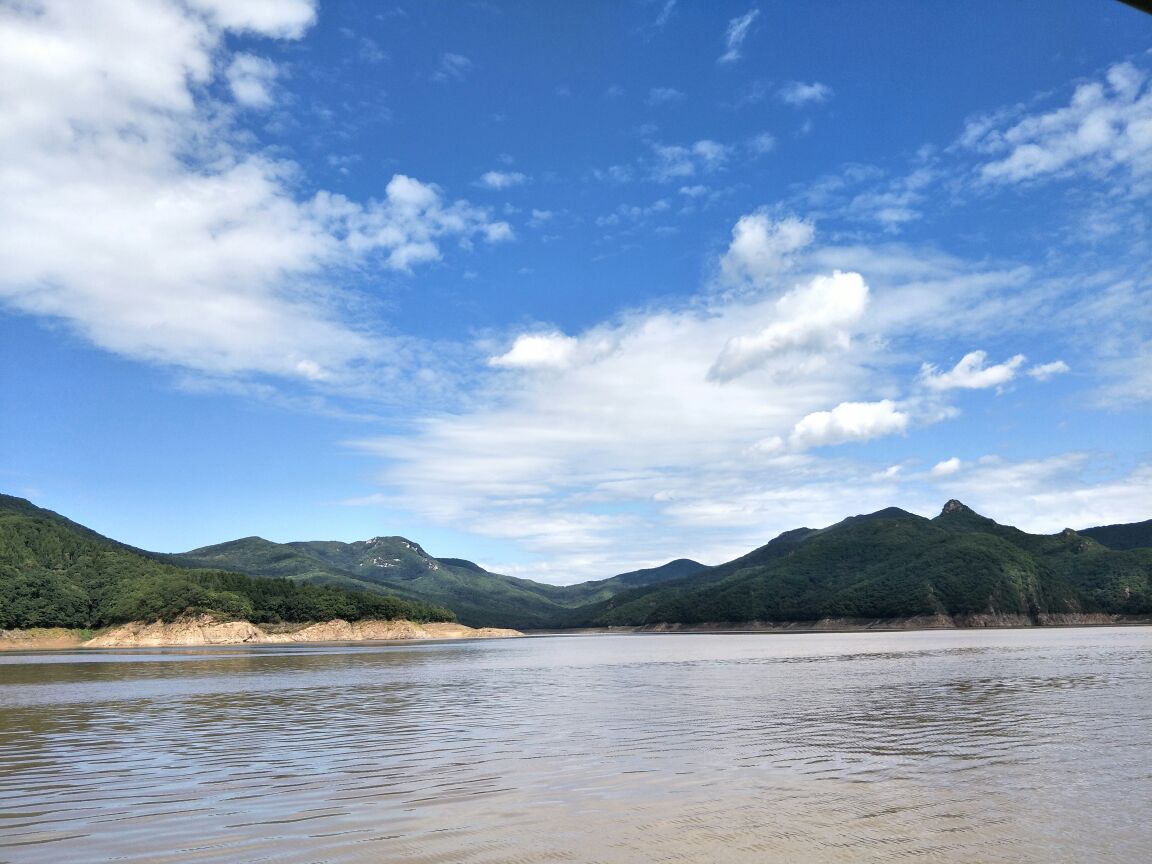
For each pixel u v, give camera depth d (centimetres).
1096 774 2395
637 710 4303
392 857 1628
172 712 4500
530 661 10738
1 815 2019
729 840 1733
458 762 2728
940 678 6016
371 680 7119
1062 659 8075
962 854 1623
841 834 1772
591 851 1658
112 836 1809
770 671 7375
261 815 1992
